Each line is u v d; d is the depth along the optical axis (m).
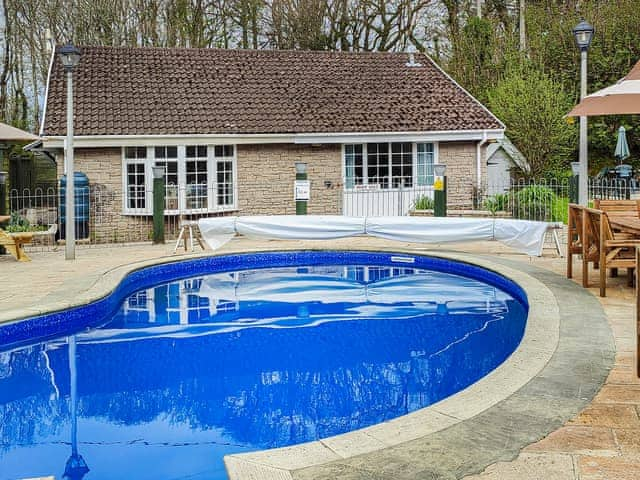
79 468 4.80
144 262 12.77
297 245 15.57
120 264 12.88
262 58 22.39
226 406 6.15
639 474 3.75
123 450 5.14
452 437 4.30
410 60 23.30
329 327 9.21
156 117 18.97
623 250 9.50
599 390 5.20
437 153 20.77
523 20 32.69
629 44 27.47
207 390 6.64
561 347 6.45
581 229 10.25
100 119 18.50
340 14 33.62
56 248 15.72
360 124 19.98
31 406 6.23
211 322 9.59
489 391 5.18
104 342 8.54
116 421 5.80
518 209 17.52
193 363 7.59
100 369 7.41
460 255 13.33
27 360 7.75
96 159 18.48
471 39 30.05
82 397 6.49
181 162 18.92
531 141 23.05
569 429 4.42
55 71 20.22
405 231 14.28
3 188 15.74
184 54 21.89
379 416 5.77
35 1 30.77
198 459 4.95
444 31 34.00
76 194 17.11
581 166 12.84
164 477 4.64
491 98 25.86
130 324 9.52
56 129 17.84
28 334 8.49
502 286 11.37
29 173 25.92
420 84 22.23
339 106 20.72
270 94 20.83
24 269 12.38
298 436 5.36
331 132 19.52
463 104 21.41
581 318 7.69
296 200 17.14
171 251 14.88
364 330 9.00
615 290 9.41
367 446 4.18
